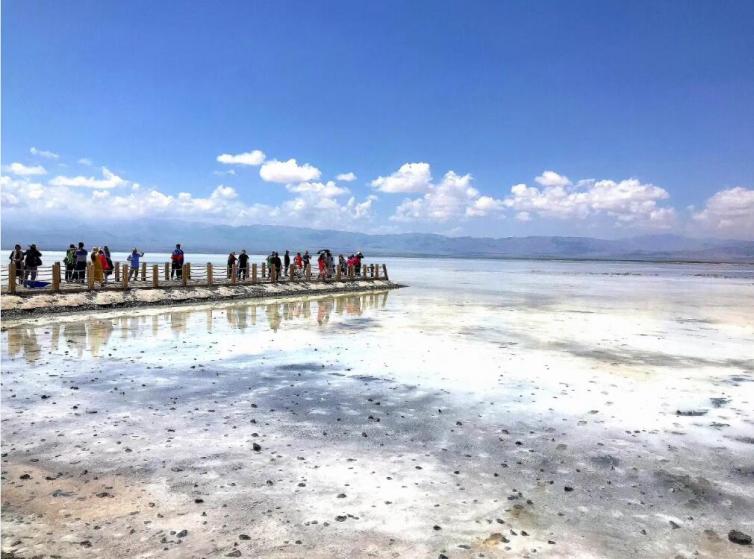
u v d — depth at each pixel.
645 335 18.53
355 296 34.88
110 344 14.95
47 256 122.25
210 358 13.36
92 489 5.94
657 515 5.64
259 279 33.38
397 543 4.93
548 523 5.40
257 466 6.72
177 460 6.85
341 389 10.63
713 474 6.77
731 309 28.69
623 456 7.32
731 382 11.73
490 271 94.81
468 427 8.42
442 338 17.19
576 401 9.98
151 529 5.09
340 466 6.78
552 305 29.66
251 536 5.00
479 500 5.89
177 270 29.67
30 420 8.26
